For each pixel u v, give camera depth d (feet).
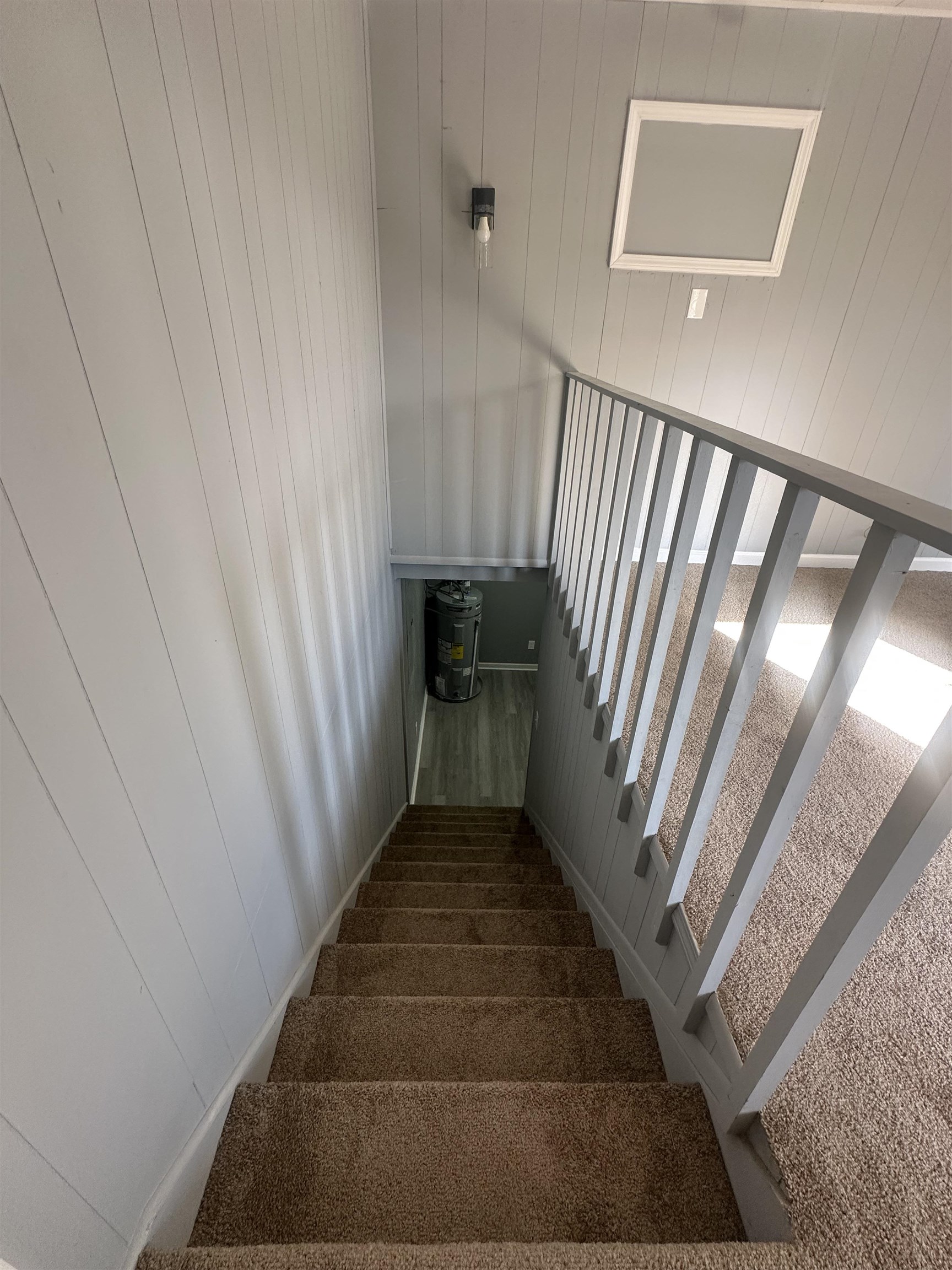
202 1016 3.04
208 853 3.04
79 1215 2.07
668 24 6.54
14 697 1.65
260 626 3.70
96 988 2.11
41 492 1.73
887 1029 3.01
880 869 1.93
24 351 1.63
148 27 2.20
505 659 21.81
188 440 2.66
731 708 2.94
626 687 5.08
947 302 7.97
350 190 5.96
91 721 2.02
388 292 7.89
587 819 6.72
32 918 1.76
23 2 1.56
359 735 7.47
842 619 2.08
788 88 6.83
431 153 7.14
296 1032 4.24
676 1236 2.83
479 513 9.54
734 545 3.09
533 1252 2.38
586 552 6.97
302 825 4.83
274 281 3.77
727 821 4.50
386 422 8.80
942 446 8.87
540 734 10.77
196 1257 2.42
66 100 1.76
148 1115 2.54
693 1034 3.59
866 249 7.69
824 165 7.22
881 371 8.43
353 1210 2.97
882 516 1.82
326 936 5.70
